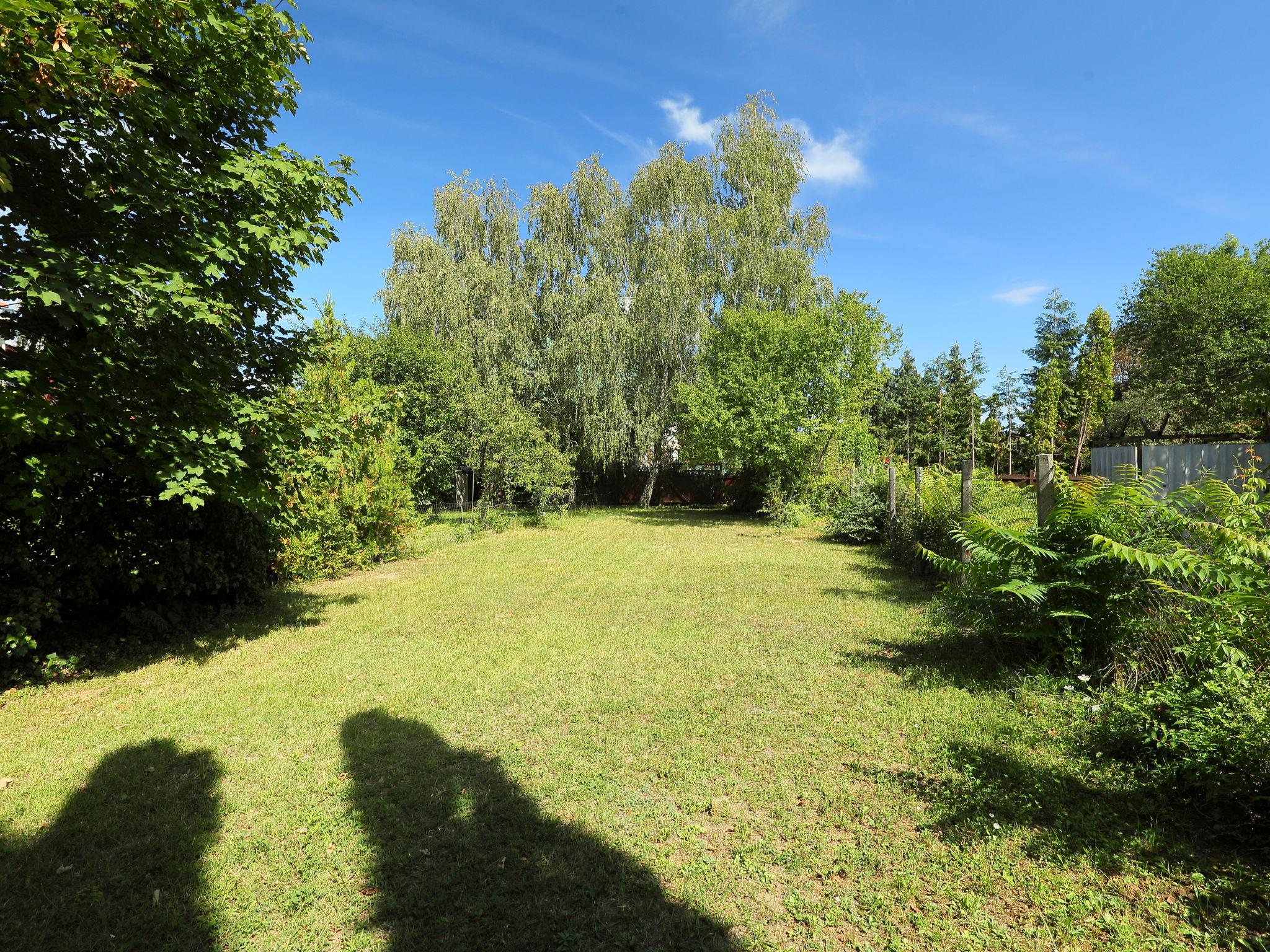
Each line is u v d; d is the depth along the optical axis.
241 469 5.70
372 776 3.46
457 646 6.04
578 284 22.56
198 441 5.22
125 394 4.93
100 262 4.82
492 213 23.70
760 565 10.90
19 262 4.12
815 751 3.65
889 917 2.30
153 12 4.59
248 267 5.74
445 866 2.67
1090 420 35.00
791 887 2.50
